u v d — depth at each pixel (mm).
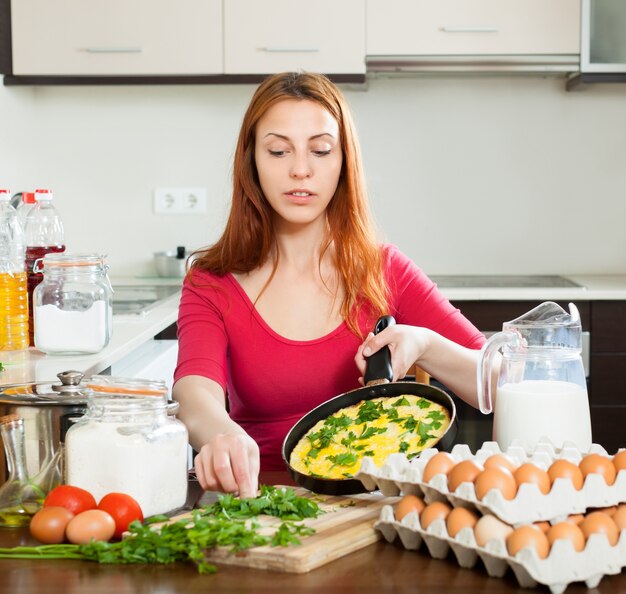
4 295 1975
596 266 3844
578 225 3834
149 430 1171
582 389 1357
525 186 3824
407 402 1379
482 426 2961
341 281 1826
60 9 3504
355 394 1433
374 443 1281
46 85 3576
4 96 3570
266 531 1058
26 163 3875
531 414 1317
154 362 2562
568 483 1000
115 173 3891
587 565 935
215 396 1598
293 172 1654
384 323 1618
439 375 1678
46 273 1946
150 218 3904
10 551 1044
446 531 993
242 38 3480
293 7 3455
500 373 1402
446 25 3443
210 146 3871
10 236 1980
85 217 3912
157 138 3873
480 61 3459
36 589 943
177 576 978
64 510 1080
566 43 3434
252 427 1826
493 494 970
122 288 3475
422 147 3826
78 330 1928
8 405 1189
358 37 3455
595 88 3771
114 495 1107
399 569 992
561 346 1390
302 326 1806
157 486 1162
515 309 3285
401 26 3449
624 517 995
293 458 1308
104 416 1173
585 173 3814
